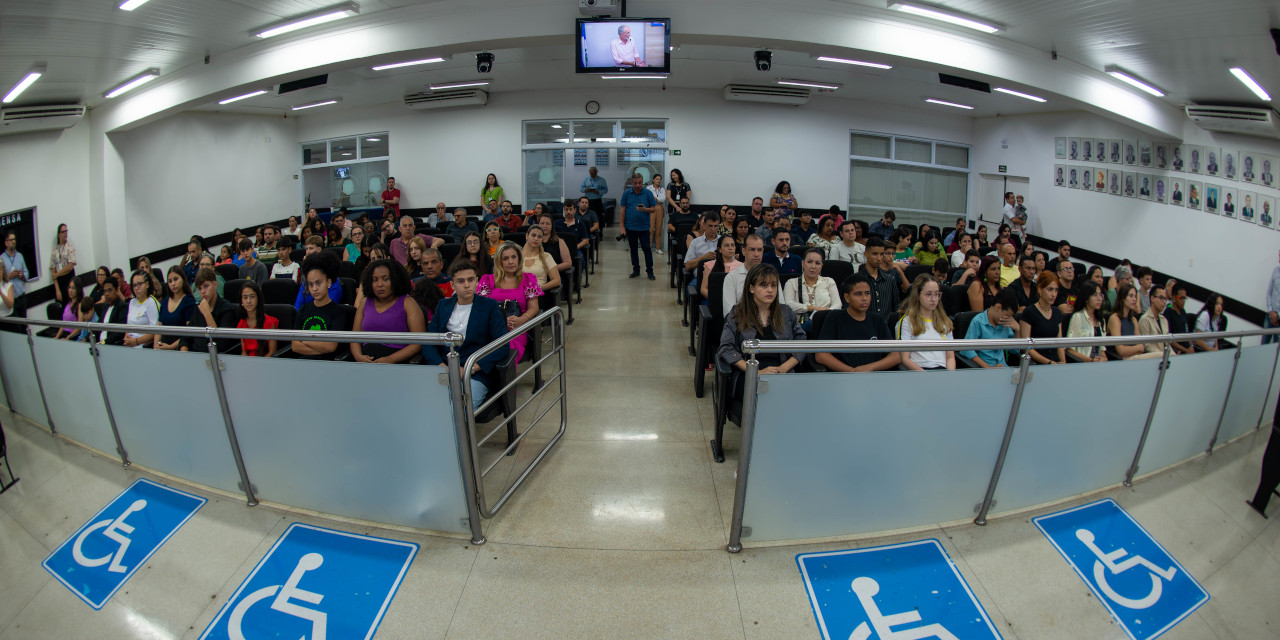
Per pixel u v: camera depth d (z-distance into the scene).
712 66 9.77
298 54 6.94
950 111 12.91
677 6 6.20
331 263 3.76
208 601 2.63
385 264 3.55
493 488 3.27
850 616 2.48
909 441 2.83
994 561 2.82
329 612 2.50
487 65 8.62
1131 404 3.36
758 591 2.57
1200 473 3.75
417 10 6.40
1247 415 4.30
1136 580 2.84
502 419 3.55
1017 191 12.41
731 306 4.35
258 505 3.15
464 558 2.73
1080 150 10.60
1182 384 3.61
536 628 2.38
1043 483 3.18
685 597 2.53
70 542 3.10
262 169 12.70
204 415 3.17
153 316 5.18
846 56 6.71
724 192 12.42
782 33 6.30
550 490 3.27
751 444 2.66
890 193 13.16
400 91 11.27
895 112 12.84
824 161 12.55
